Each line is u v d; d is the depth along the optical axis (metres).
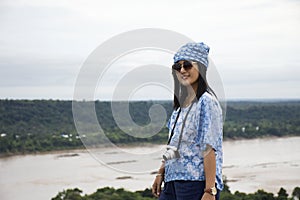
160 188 2.50
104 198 13.43
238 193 13.23
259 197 13.42
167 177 2.32
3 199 15.06
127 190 13.93
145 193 12.94
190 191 2.23
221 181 2.25
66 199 14.79
